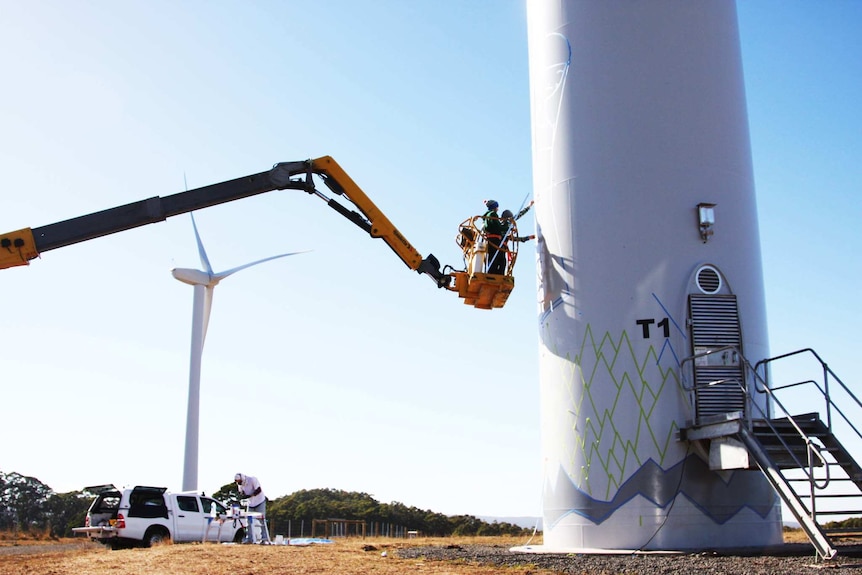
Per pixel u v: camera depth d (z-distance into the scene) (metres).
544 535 19.92
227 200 24.53
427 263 25.78
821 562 13.58
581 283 19.53
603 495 18.45
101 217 23.84
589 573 13.20
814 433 15.48
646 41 19.92
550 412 19.98
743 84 20.64
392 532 68.25
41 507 73.38
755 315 19.12
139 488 28.45
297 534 74.38
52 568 15.64
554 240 20.30
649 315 18.72
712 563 14.20
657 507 17.89
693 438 17.75
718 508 17.83
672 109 19.61
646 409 18.34
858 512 13.95
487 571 13.79
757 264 19.64
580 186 19.91
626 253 19.12
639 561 15.21
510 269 23.25
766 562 14.07
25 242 23.52
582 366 19.20
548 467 19.89
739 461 16.39
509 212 23.11
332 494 89.12
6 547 32.41
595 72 20.12
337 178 25.06
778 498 18.66
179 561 16.45
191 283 50.53
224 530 29.48
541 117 21.19
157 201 24.08
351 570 14.05
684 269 18.89
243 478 26.97
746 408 16.55
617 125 19.70
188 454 49.03
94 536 27.97
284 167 24.69
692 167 19.39
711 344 18.52
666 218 19.12
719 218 19.28
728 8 20.70
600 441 18.67
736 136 20.00
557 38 20.98
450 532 72.62
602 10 20.33
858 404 14.55
